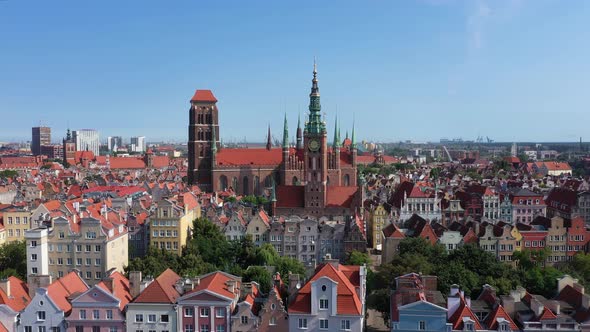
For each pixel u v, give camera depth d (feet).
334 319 335.67
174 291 363.97
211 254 581.94
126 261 578.25
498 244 625.41
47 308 351.05
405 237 625.41
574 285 395.14
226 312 344.69
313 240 652.89
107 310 350.64
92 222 518.78
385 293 442.09
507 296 372.99
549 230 635.25
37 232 497.87
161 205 616.80
